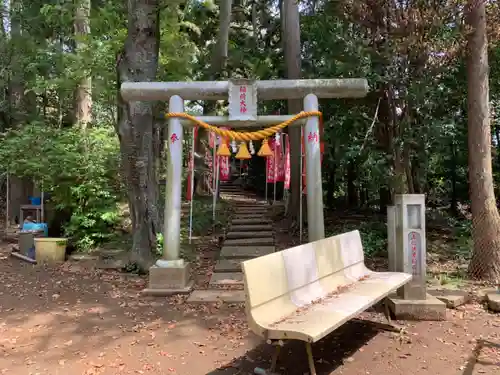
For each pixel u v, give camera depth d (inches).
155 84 240.2
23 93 505.0
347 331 165.8
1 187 555.5
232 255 315.0
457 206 506.9
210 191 628.4
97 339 162.1
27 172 362.9
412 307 177.6
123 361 142.0
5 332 169.5
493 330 166.2
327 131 347.6
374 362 138.5
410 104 286.4
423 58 271.4
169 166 238.8
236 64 483.8
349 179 563.8
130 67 272.7
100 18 372.5
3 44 480.7
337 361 139.6
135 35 272.7
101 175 359.6
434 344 152.8
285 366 136.6
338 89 237.9
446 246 329.4
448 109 331.3
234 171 933.2
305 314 132.3
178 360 142.6
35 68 470.6
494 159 450.0
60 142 369.7
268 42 568.4
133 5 272.8
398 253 187.6
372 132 322.0
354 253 186.2
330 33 321.7
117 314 193.0
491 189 249.6
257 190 772.0
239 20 634.2
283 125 240.1
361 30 293.7
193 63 488.7
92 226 347.9
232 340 159.9
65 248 317.4
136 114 275.1
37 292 229.1
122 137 279.9
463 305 197.5
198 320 183.9
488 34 277.1
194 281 252.5
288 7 402.0
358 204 586.2
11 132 434.3
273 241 356.8
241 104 238.2
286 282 139.5
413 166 339.0
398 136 293.7
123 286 243.1
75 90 442.9
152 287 228.1
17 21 498.9
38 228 353.7
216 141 310.7
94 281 253.8
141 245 277.3
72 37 406.9
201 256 328.8
